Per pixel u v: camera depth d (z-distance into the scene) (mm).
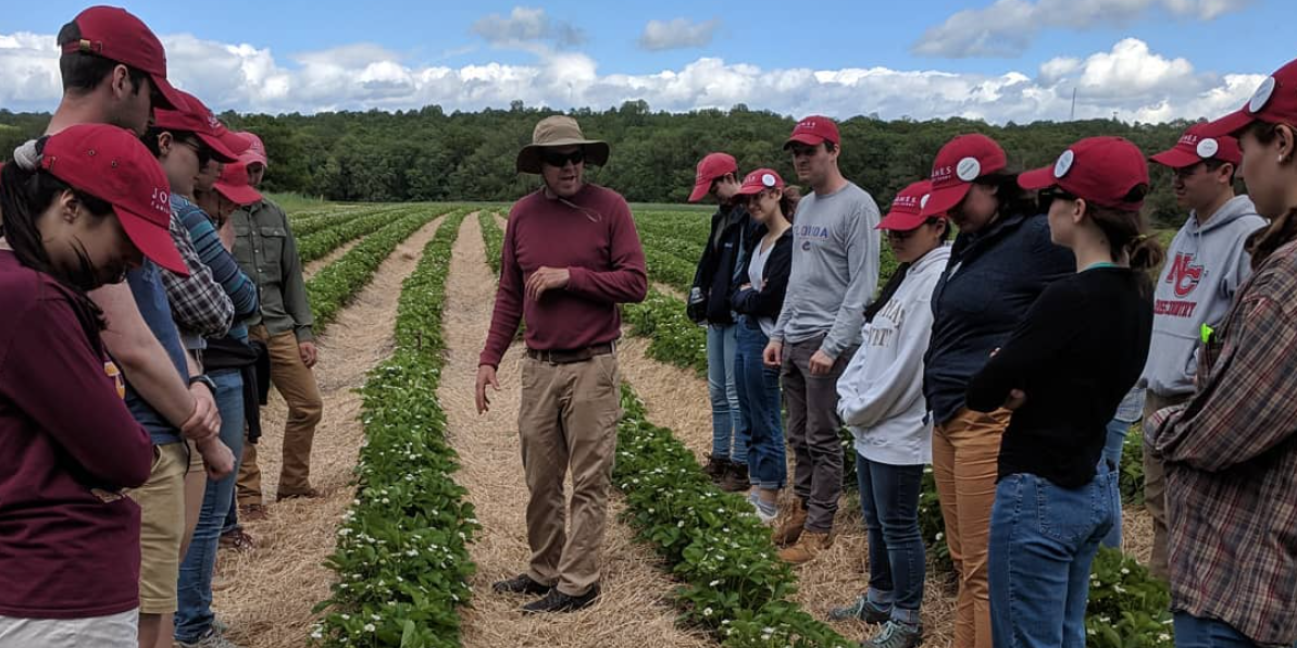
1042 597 2820
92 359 2012
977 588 3414
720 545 4812
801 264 5238
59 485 2004
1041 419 2785
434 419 7809
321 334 13164
